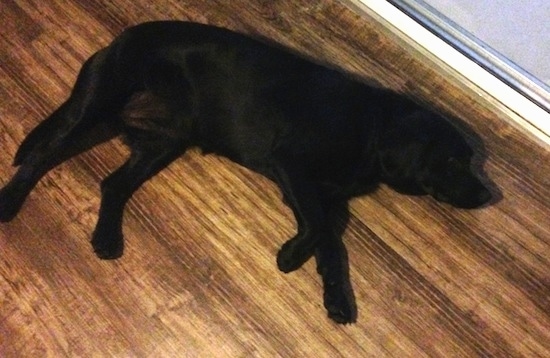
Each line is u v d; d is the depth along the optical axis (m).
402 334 1.31
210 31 1.37
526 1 1.57
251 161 1.38
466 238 1.40
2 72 1.56
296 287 1.34
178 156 1.47
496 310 1.33
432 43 1.55
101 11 1.64
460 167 1.31
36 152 1.39
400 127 1.30
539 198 1.44
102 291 1.34
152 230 1.40
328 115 1.29
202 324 1.31
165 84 1.39
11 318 1.31
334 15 1.64
